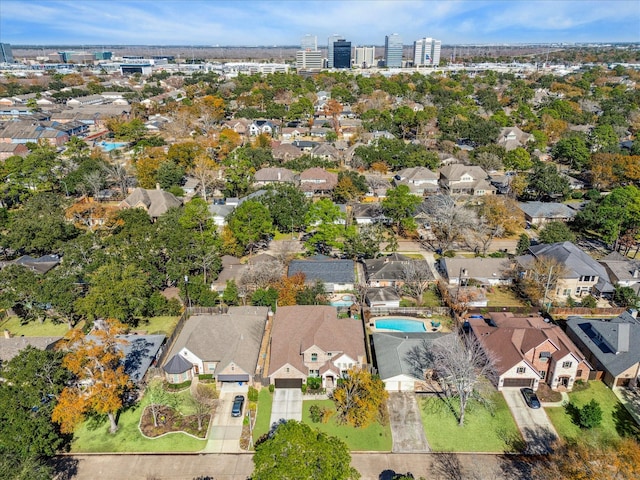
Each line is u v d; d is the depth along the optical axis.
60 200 109.00
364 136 173.38
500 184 130.38
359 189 119.06
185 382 59.28
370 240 88.19
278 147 162.12
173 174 124.81
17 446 44.47
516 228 100.06
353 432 51.88
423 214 109.50
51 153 132.25
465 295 76.19
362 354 59.81
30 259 87.31
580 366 58.84
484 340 62.75
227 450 49.78
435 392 58.00
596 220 96.75
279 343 61.81
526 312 73.81
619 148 147.25
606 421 53.19
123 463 48.25
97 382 49.38
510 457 48.97
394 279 80.25
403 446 50.22
